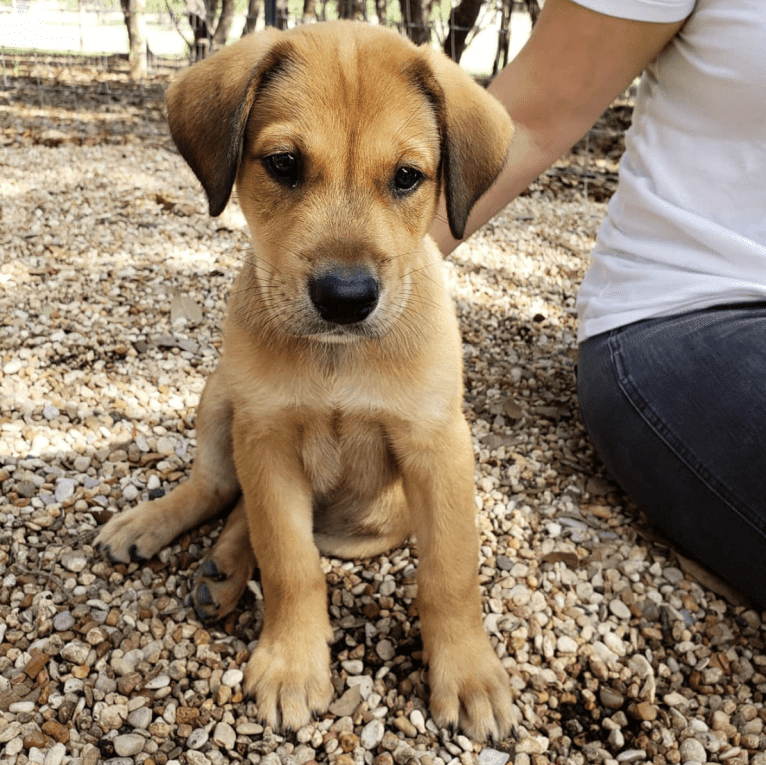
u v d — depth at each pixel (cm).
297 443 40
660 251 48
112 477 51
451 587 38
